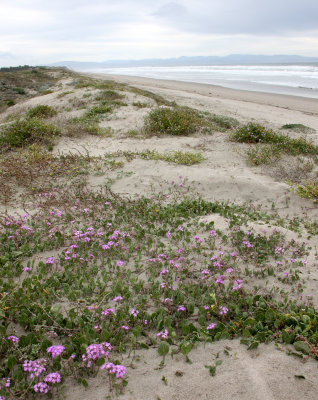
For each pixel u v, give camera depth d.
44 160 9.26
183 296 3.89
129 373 2.92
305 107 21.92
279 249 5.01
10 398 2.64
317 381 2.78
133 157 9.76
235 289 3.96
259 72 61.28
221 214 6.63
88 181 8.30
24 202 7.16
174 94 26.81
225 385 2.76
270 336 3.27
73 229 5.92
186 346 3.03
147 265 4.88
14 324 3.60
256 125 11.52
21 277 4.57
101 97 18.81
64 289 4.18
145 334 3.45
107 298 4.05
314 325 3.41
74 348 3.18
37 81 39.19
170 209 6.79
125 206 6.89
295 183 8.27
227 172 8.75
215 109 20.23
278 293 4.20
